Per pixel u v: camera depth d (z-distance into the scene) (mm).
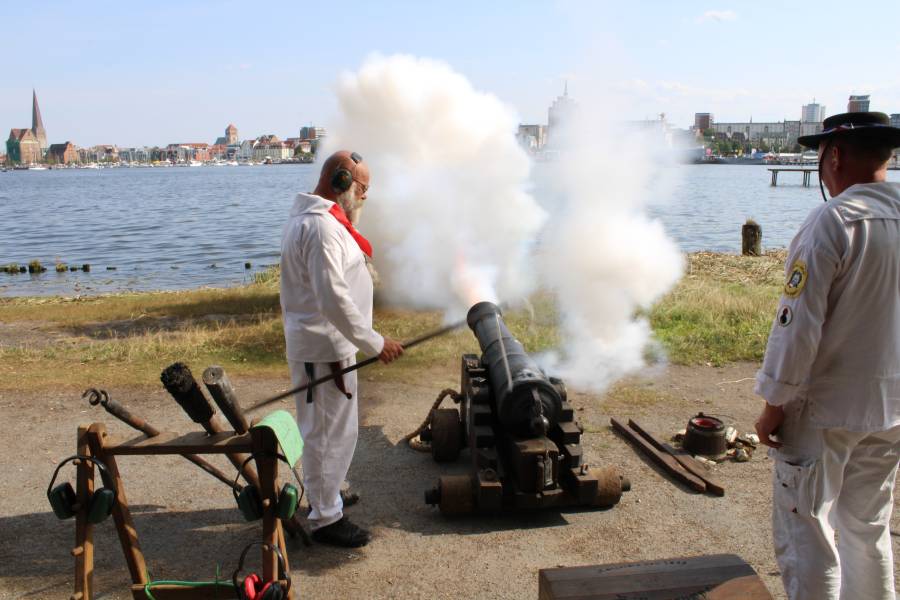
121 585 3832
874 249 2648
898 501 4645
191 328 10781
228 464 5422
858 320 2695
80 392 7137
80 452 3256
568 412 4617
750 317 9758
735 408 6531
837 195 2768
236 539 4316
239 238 36094
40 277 23312
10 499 4871
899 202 2748
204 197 76750
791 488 2857
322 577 3887
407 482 5129
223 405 3236
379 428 6168
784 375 2715
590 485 4367
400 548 4195
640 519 4523
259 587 3184
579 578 2814
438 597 3707
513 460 4434
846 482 2938
